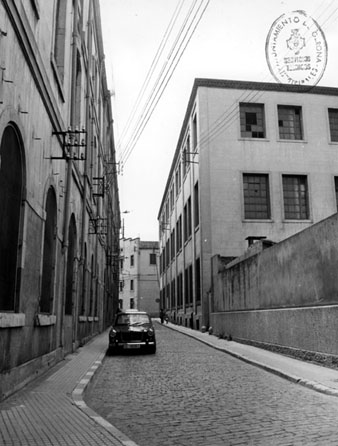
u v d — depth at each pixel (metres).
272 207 27.55
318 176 28.22
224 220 27.22
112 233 42.69
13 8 7.01
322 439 5.40
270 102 28.84
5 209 7.39
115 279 49.56
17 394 7.82
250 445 5.18
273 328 15.12
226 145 28.08
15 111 7.43
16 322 7.67
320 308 11.89
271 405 7.50
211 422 6.34
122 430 5.96
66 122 13.14
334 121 29.58
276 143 28.34
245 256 19.44
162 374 11.30
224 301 21.73
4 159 7.23
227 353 15.98
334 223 11.35
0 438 5.12
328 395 8.42
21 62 7.79
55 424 5.81
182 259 36.94
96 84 24.00
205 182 27.55
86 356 14.26
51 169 10.94
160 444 5.28
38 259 9.60
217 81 28.73
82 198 17.22
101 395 8.54
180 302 38.50
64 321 13.44
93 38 22.22
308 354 12.46
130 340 16.02
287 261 14.18
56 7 11.90
